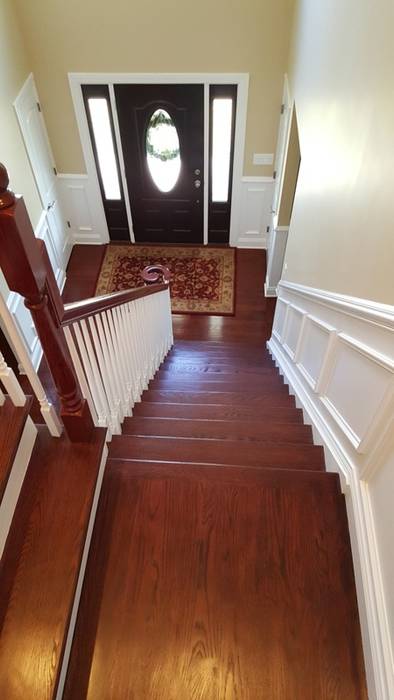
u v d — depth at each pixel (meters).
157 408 2.66
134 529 1.66
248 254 5.53
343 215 1.97
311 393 2.50
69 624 1.37
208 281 5.20
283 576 1.55
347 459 1.77
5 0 3.63
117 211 5.40
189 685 1.35
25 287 1.26
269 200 5.14
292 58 3.75
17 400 1.58
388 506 1.38
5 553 1.47
